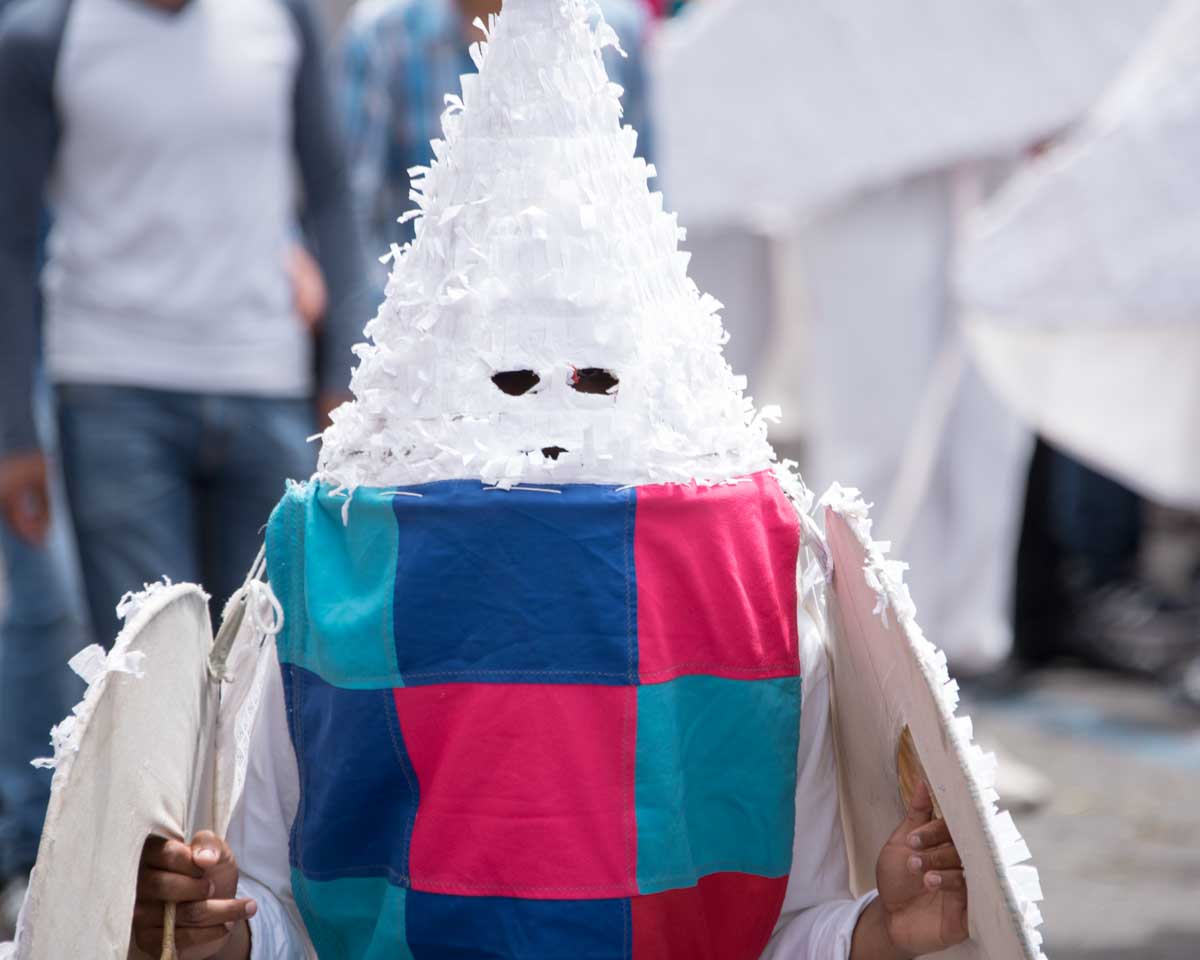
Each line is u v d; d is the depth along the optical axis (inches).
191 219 264.4
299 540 152.5
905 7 374.9
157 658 138.1
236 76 265.4
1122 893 298.5
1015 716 412.8
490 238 145.9
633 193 149.5
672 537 144.7
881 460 395.5
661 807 143.5
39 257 263.9
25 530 269.1
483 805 142.9
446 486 144.7
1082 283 262.1
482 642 143.4
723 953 149.6
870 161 380.2
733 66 394.6
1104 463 320.2
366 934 148.5
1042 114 369.4
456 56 309.7
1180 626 469.7
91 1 259.3
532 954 141.7
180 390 265.9
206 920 141.4
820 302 398.0
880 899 147.6
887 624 136.2
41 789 279.0
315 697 149.8
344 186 285.4
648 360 145.6
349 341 283.6
